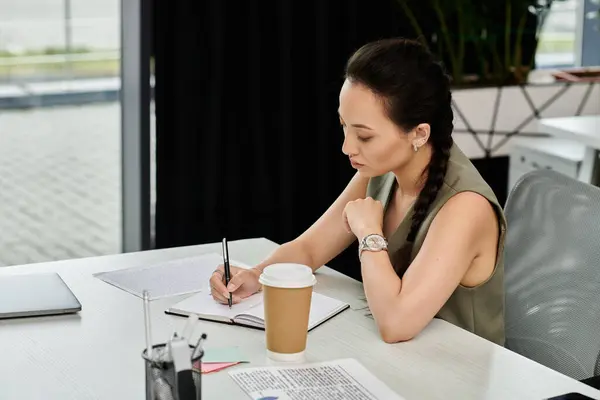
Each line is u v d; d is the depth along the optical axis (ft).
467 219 6.41
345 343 5.95
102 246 16.05
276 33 13.56
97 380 5.33
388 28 14.34
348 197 7.53
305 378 5.33
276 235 14.29
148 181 13.42
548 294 6.98
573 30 17.03
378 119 6.40
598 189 6.98
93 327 6.14
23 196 18.65
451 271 6.23
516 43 15.12
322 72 13.97
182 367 4.44
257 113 13.70
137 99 13.14
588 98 14.98
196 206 13.61
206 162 13.47
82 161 21.31
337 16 13.97
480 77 15.08
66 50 25.57
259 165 13.91
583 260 6.86
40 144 22.50
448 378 5.43
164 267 7.37
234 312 6.33
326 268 7.59
